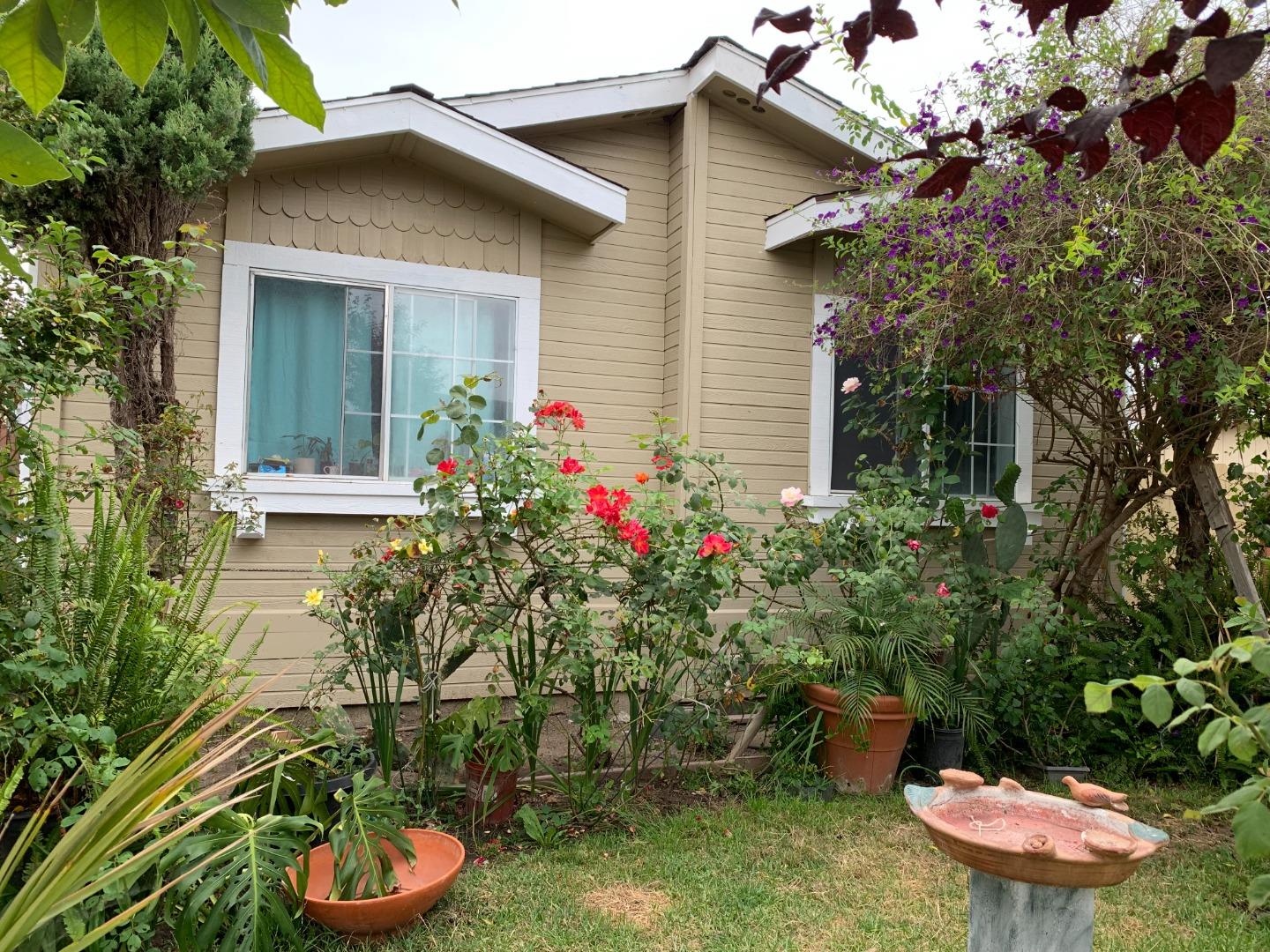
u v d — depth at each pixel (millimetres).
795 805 4055
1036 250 4246
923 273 4652
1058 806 2145
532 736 3809
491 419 5602
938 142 1211
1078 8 1134
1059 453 6633
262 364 5074
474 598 3707
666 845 3600
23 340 2787
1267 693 4281
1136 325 4066
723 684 4211
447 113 5031
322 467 5199
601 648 3996
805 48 1233
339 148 4977
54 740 2602
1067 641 5129
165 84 4105
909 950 2830
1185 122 1057
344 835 2822
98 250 3051
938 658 4871
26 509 2869
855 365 6340
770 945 2844
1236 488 5508
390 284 5352
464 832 3641
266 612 4953
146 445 4164
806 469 6234
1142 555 5238
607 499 3861
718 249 6027
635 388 6051
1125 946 2926
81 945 1637
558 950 2773
